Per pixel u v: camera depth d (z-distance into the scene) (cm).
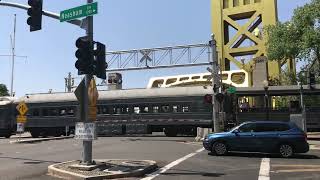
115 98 4206
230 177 1459
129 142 3222
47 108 4512
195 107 3869
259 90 3669
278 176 1474
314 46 4025
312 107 3566
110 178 1445
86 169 1537
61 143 3300
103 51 1653
